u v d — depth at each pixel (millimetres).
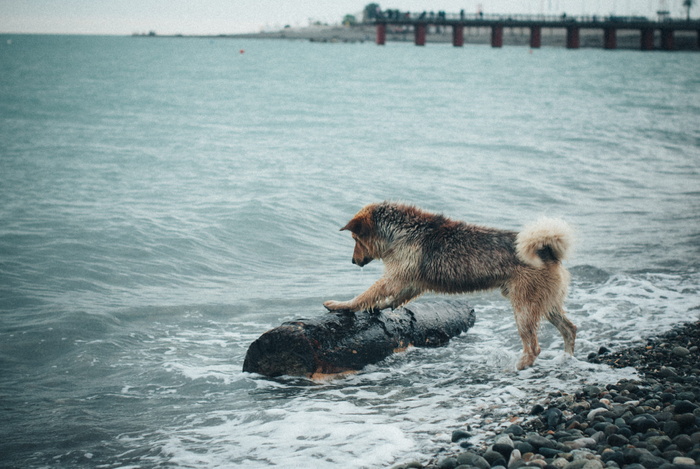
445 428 5215
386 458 4680
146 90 55469
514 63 110188
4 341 7391
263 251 11844
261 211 13953
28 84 59562
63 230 12062
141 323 8188
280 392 6230
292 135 28453
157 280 10008
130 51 172125
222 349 7430
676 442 4434
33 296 8938
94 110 38906
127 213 13633
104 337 7645
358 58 131000
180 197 15547
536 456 4387
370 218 7180
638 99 46156
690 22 172000
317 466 4594
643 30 176125
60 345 7379
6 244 11117
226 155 22609
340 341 6711
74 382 6480
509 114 36875
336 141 26469
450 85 62031
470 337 7832
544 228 6492
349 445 4918
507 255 6688
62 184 16922
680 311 8562
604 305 8883
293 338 6504
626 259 11141
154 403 5992
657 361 6672
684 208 15102
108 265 10461
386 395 6105
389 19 193875
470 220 13664
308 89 57656
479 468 4277
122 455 4934
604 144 25250
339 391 6227
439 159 21750
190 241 11891
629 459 4215
